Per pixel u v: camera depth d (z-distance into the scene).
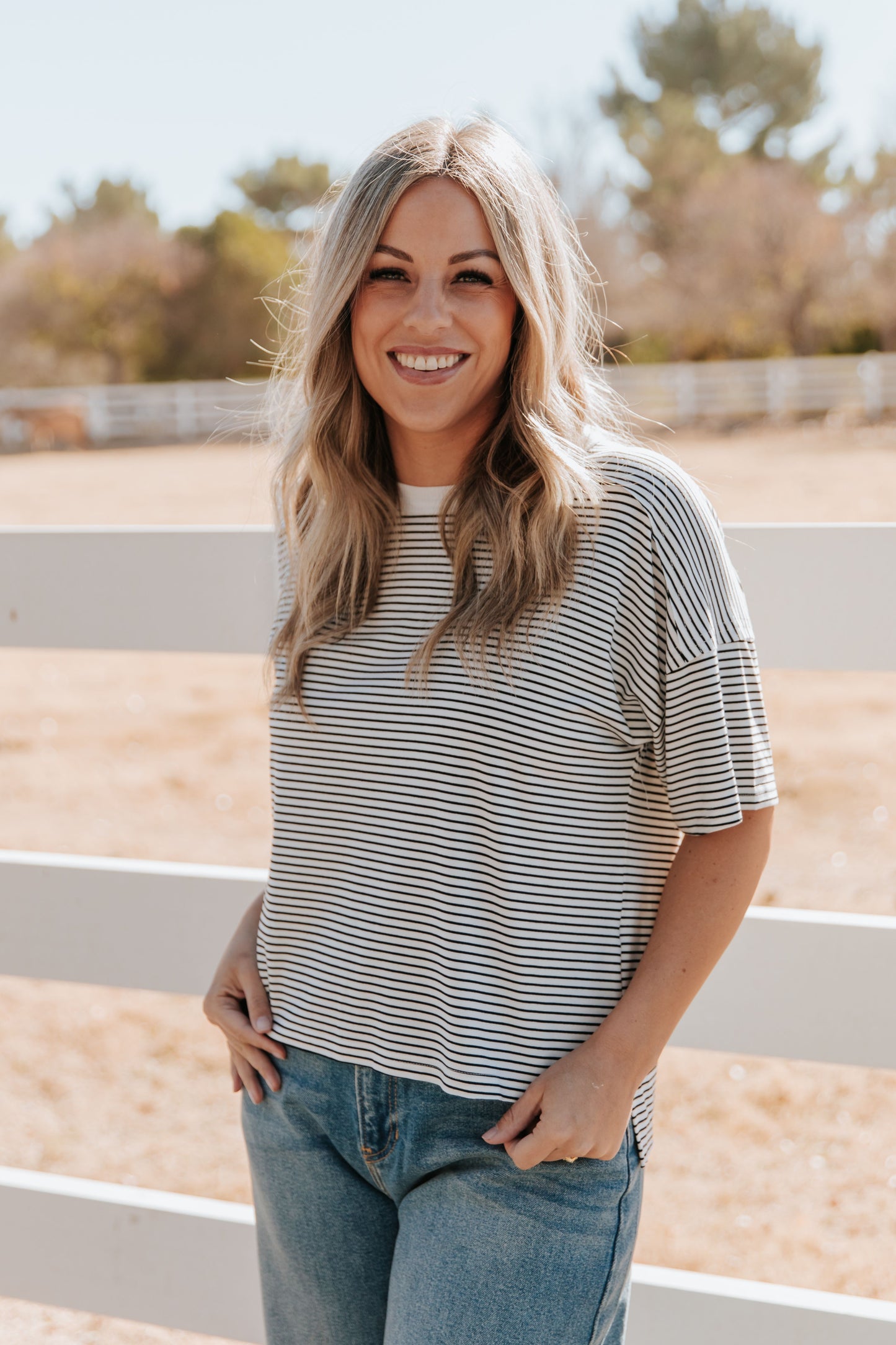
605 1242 1.21
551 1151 1.15
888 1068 1.59
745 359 28.61
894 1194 2.49
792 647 1.63
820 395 19.66
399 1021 1.25
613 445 1.25
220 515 11.55
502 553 1.22
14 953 1.95
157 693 7.52
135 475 16.33
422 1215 1.24
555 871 1.19
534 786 1.19
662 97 34.00
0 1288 1.96
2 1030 3.51
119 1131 2.91
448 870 1.22
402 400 1.28
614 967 1.21
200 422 22.47
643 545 1.17
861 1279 2.22
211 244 32.06
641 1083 1.26
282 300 1.54
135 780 5.59
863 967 1.59
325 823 1.31
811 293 28.06
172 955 1.88
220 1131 2.90
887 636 1.60
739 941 1.63
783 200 28.50
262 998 1.40
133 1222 1.88
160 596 1.87
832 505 10.24
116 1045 3.39
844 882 3.87
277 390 1.55
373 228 1.25
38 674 8.27
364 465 1.34
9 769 5.91
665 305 28.80
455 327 1.25
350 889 1.29
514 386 1.26
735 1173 2.60
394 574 1.32
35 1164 2.76
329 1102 1.31
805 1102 2.89
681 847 1.22
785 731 5.84
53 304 32.12
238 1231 1.83
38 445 22.28
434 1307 1.19
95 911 1.91
